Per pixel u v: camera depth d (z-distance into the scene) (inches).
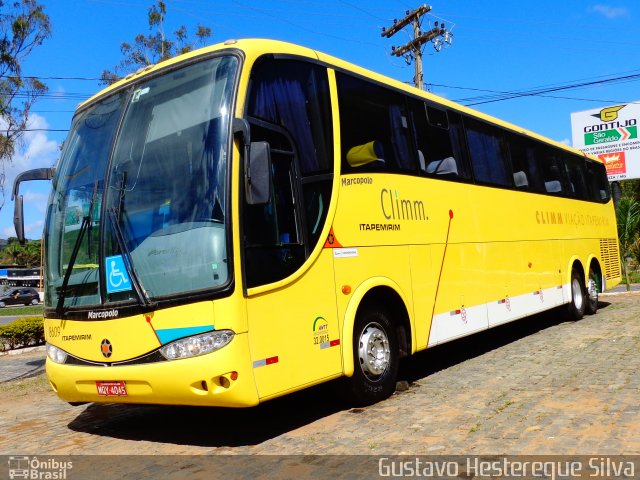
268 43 239.0
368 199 272.4
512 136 434.6
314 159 246.4
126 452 225.5
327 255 243.4
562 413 230.1
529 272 422.6
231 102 216.4
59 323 238.5
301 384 222.4
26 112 672.4
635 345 363.9
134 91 247.8
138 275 215.3
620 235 824.3
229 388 198.1
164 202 218.1
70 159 258.7
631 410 228.5
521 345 396.5
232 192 206.8
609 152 943.0
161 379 205.0
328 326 238.5
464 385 289.0
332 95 263.6
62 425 280.2
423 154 322.7
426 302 304.2
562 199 497.4
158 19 772.0
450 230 333.7
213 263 203.3
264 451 210.5
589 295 524.7
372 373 263.9
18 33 591.8
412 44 1037.8
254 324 206.7
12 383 411.2
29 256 3575.3
